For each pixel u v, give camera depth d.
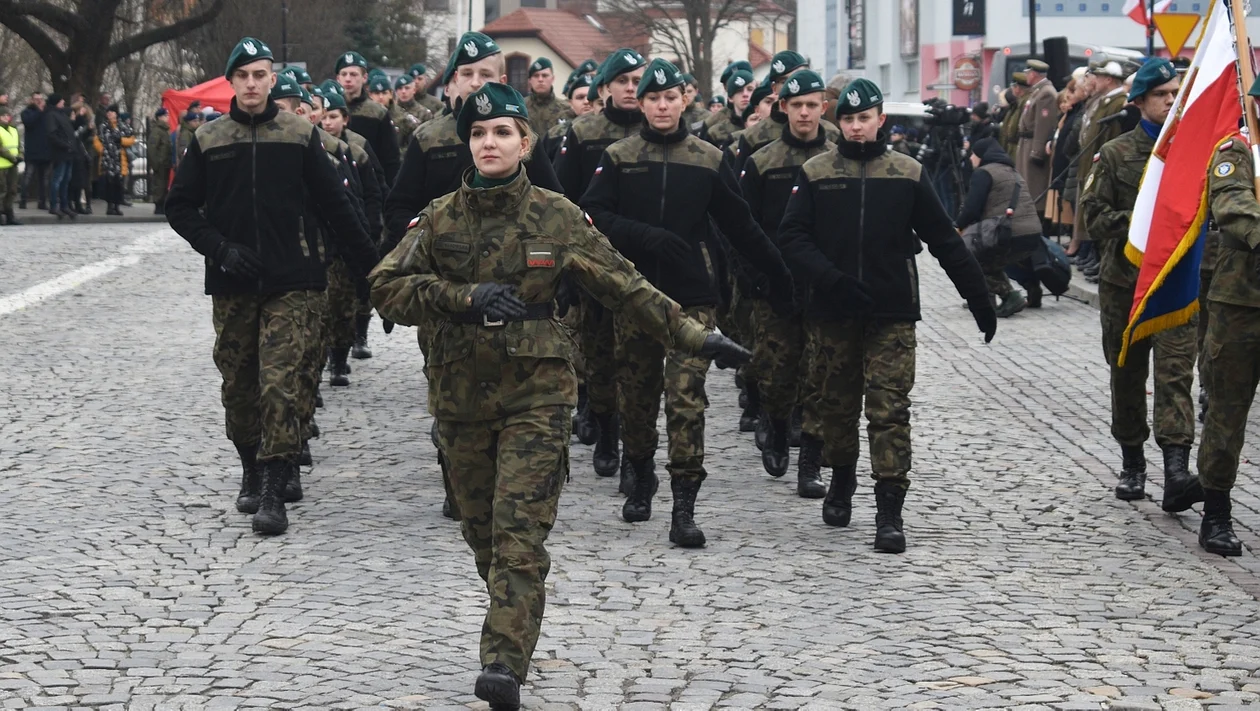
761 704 6.42
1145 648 7.23
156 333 18.53
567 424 6.49
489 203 6.47
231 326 9.66
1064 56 29.41
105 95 41.22
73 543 9.07
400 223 10.08
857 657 7.07
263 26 64.12
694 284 9.58
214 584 8.23
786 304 10.25
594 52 121.50
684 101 9.66
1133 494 10.55
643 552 9.08
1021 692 6.55
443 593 8.11
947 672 6.84
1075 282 22.70
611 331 10.99
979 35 54.62
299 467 10.47
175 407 13.82
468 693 6.54
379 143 15.84
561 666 6.94
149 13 55.25
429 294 6.41
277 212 9.52
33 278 24.23
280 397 9.42
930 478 11.19
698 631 7.49
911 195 9.23
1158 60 10.23
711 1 84.88
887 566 8.79
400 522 9.75
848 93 9.20
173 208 9.55
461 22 115.19
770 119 12.64
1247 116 8.80
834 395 9.55
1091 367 16.36
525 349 6.41
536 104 18.36
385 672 6.80
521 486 6.35
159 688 6.55
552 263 6.47
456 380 6.48
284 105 12.30
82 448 11.97
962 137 30.73
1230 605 8.01
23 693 6.46
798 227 9.33
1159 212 9.50
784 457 11.37
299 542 9.18
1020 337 18.62
